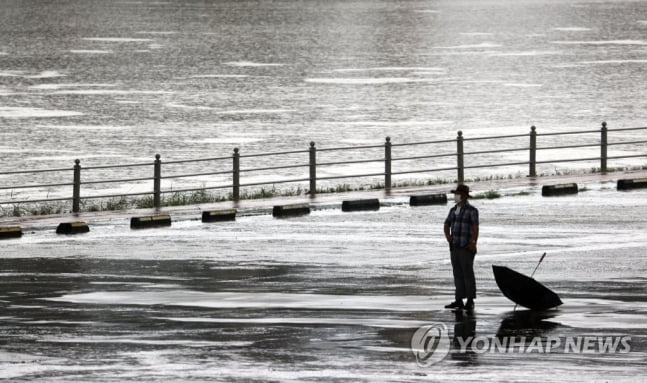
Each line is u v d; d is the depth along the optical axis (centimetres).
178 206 7962
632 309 4272
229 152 17325
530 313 4209
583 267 5294
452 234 4353
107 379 3148
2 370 3262
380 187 8919
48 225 7006
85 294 4672
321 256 5747
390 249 5969
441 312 4253
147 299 4550
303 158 16750
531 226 6700
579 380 3116
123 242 6297
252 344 3644
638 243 6047
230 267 5409
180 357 3444
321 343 3659
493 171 14912
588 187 8619
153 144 18288
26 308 4344
